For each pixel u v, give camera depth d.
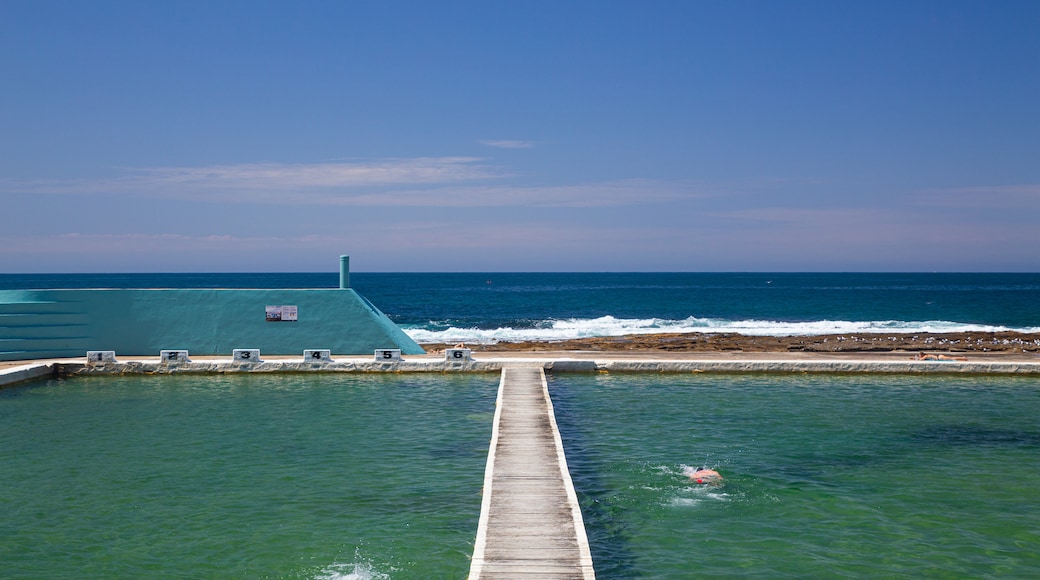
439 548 12.95
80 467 17.42
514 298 118.81
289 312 32.91
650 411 23.67
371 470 17.30
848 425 21.75
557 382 28.91
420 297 122.25
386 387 27.56
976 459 18.33
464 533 13.61
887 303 101.50
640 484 16.42
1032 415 23.06
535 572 10.91
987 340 43.47
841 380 29.52
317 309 33.06
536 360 31.09
